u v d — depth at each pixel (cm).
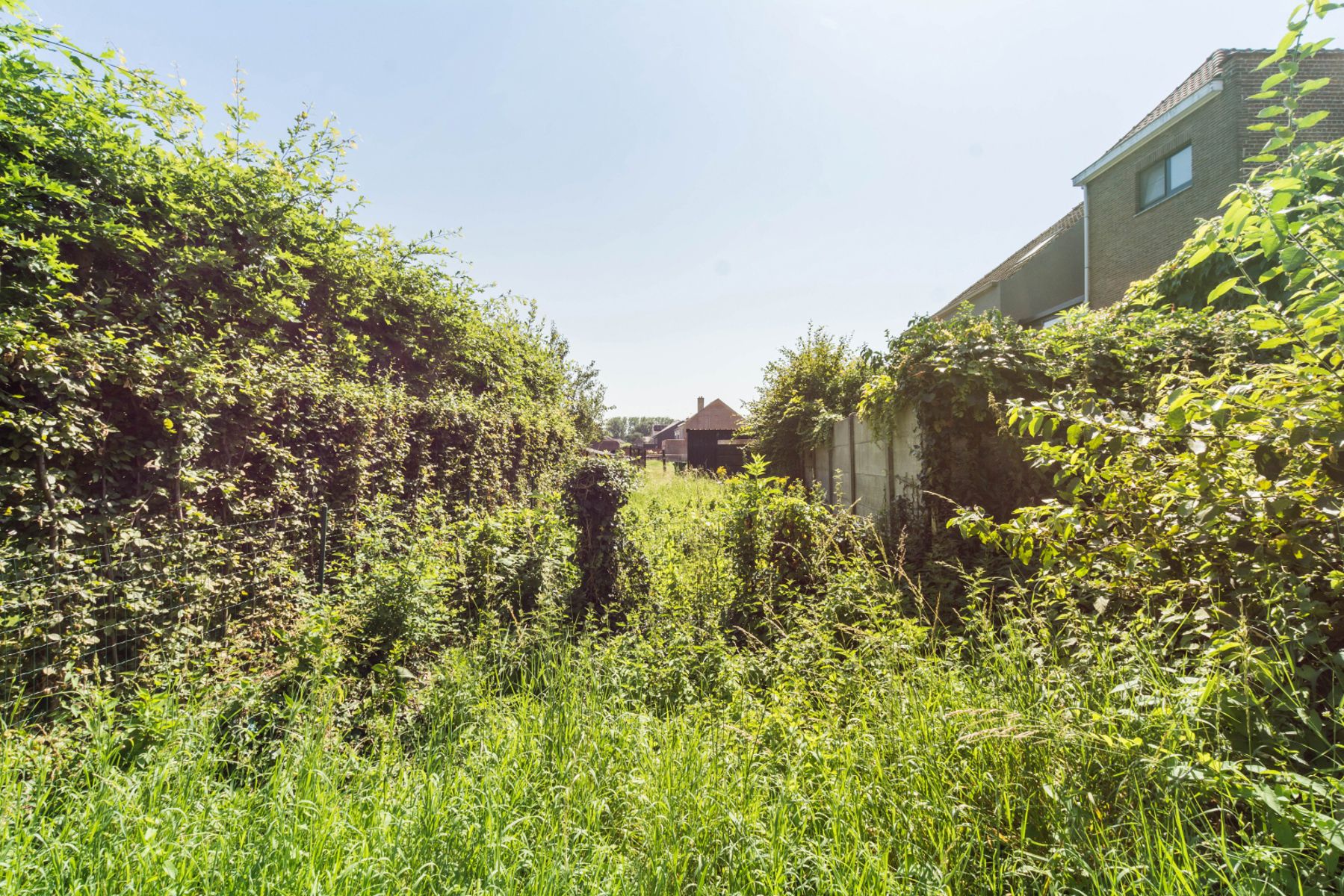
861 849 208
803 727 296
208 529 405
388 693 368
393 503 645
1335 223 266
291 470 494
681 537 804
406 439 674
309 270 700
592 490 630
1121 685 222
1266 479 253
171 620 362
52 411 312
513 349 1266
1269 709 210
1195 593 272
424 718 351
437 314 951
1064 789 209
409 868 201
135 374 346
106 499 339
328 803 234
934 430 601
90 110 419
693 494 1577
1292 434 224
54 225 400
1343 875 158
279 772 250
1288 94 283
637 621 497
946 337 643
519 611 515
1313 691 215
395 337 882
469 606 540
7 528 298
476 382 1119
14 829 203
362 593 434
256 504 444
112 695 306
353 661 394
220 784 248
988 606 428
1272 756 198
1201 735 208
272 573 430
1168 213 1284
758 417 1552
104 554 336
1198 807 194
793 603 500
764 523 597
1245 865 175
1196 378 310
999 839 211
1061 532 309
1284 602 232
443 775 258
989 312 692
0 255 344
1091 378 574
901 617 406
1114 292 1464
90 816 212
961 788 226
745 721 301
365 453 587
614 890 197
